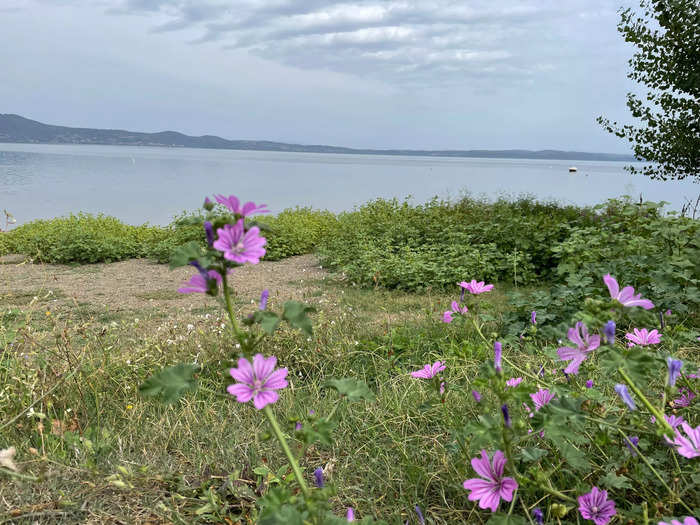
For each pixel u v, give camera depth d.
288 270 10.50
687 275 5.27
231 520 2.17
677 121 11.02
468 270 8.05
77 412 3.35
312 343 4.73
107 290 8.67
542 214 11.70
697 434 1.51
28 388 3.36
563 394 2.00
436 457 2.56
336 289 8.26
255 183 58.16
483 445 1.93
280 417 3.26
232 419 3.26
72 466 2.54
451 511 2.21
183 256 1.28
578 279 5.40
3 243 12.53
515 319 5.20
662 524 1.35
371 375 4.31
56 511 2.14
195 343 4.73
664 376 2.49
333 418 3.00
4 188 40.97
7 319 5.43
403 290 7.92
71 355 3.94
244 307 6.94
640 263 5.57
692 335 3.20
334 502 2.37
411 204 15.02
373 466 2.66
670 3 10.16
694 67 10.30
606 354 1.46
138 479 2.39
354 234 11.88
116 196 37.41
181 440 2.99
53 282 9.34
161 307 7.36
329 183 61.84
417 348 4.66
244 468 2.66
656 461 2.00
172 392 1.38
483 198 15.43
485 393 2.89
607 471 2.04
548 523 2.00
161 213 27.30
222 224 1.32
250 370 1.33
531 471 1.75
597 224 9.97
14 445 2.78
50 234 12.25
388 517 2.24
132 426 3.18
